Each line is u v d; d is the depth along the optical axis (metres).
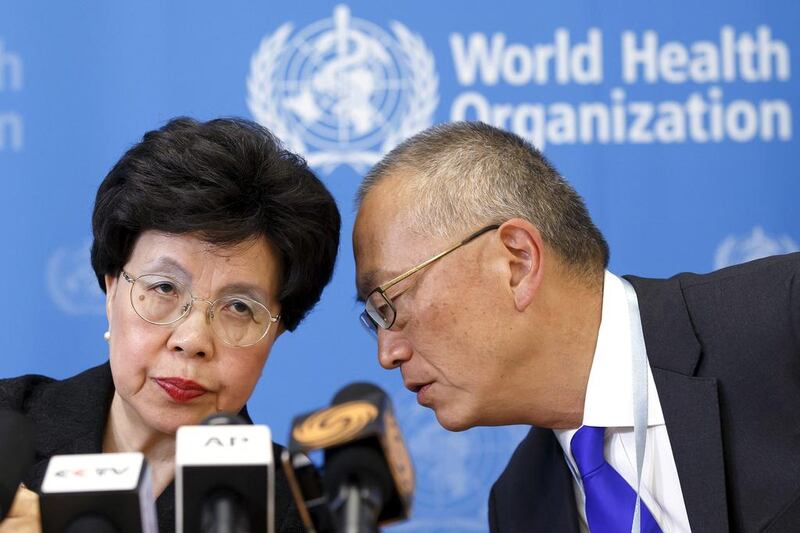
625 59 4.96
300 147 4.89
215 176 2.73
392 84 4.91
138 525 1.88
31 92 4.84
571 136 4.95
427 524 4.92
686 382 2.89
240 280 2.78
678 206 4.96
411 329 2.91
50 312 4.81
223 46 4.91
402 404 4.92
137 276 2.77
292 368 4.89
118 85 4.88
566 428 3.04
